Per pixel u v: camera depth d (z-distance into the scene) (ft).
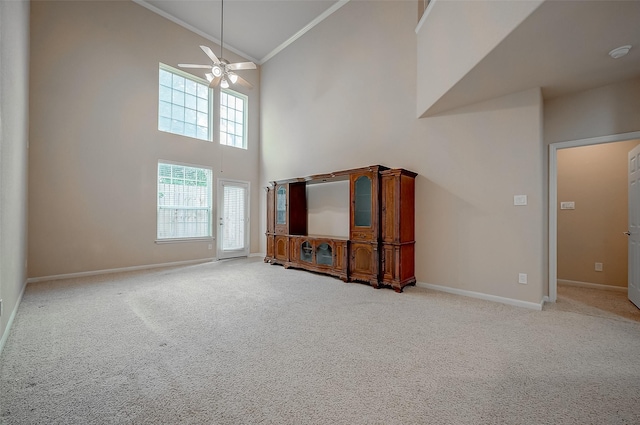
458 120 12.10
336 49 17.29
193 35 19.44
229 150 21.47
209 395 5.08
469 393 5.19
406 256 12.71
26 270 12.75
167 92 18.60
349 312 9.54
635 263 10.57
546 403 4.94
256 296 11.38
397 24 14.19
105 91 15.72
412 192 13.29
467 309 9.95
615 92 10.06
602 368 6.09
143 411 4.64
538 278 10.15
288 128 20.65
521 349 6.92
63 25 14.42
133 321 8.59
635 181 10.80
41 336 7.48
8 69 7.63
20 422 4.36
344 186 16.65
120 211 16.17
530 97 10.43
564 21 6.77
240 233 22.07
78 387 5.27
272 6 17.33
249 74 22.76
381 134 14.80
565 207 13.84
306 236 16.29
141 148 17.02
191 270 16.75
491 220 11.21
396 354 6.63
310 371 5.89
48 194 13.92
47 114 13.91
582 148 13.48
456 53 9.91
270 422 4.42
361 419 4.51
